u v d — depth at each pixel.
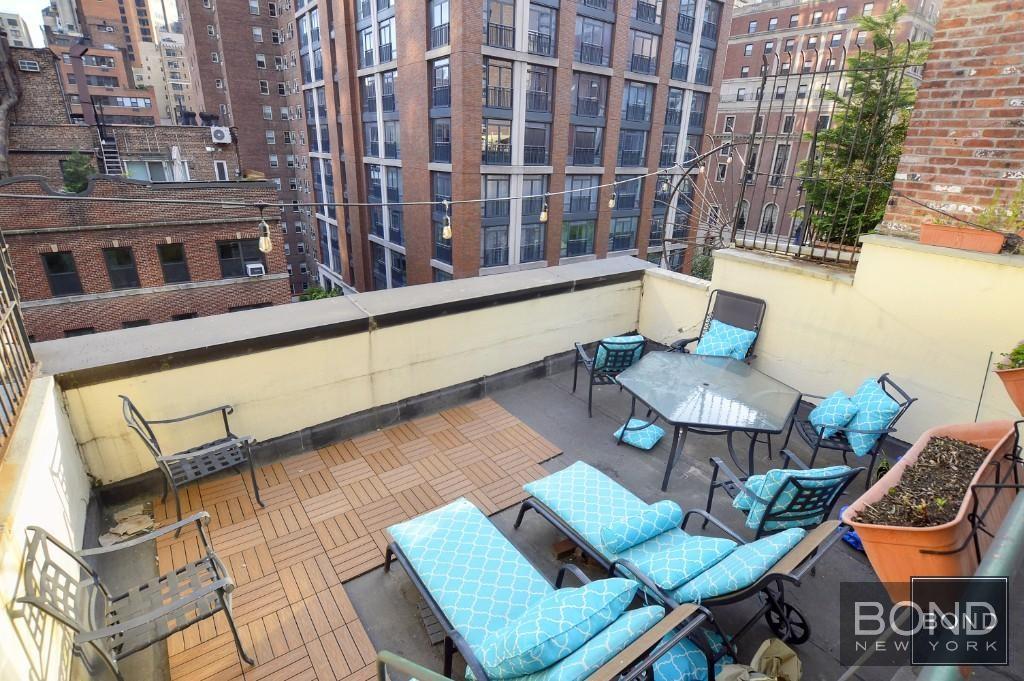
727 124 31.89
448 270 20.91
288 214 40.56
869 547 1.88
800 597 2.85
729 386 4.09
